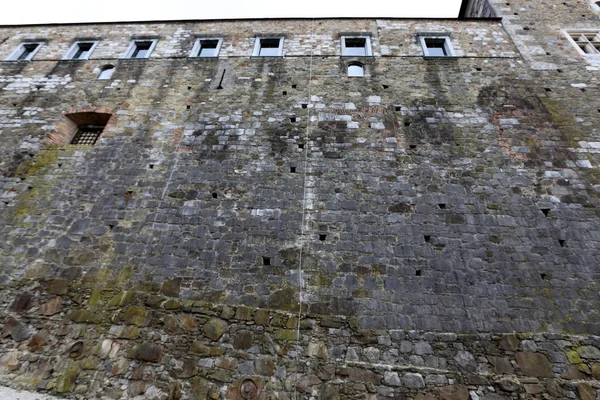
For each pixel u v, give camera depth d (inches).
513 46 415.2
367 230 277.7
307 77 391.5
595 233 269.6
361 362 221.6
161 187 311.1
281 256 267.6
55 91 399.5
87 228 289.9
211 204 298.4
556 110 349.7
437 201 291.4
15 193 315.6
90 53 442.6
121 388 217.9
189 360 226.8
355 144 329.7
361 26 455.5
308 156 323.3
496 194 293.7
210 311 245.6
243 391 214.4
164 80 400.5
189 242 277.9
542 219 278.8
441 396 207.3
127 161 331.0
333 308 243.4
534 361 217.8
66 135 371.6
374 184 303.1
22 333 240.7
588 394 204.8
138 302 250.8
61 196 310.8
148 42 457.7
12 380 221.9
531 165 309.4
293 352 227.5
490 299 242.7
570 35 427.8
